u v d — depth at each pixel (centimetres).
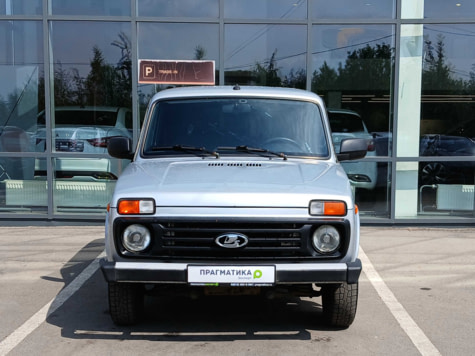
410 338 434
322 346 415
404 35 888
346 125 905
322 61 898
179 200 375
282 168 434
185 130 482
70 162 901
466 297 542
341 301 423
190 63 898
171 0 890
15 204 905
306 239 376
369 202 898
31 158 900
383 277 612
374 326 460
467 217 896
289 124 486
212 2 889
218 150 468
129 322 443
